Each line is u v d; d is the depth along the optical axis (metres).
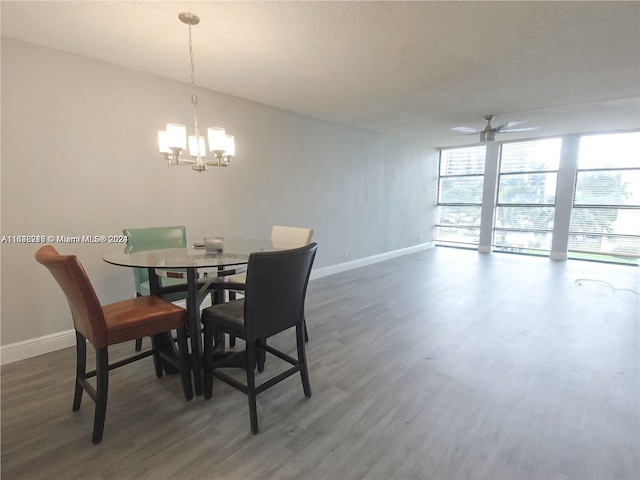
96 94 2.66
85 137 2.63
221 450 1.57
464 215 7.54
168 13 1.95
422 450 1.57
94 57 2.60
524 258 6.36
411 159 6.75
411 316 3.32
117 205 2.84
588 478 1.41
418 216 7.23
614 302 3.73
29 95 2.36
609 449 1.56
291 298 1.83
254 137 3.85
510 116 4.54
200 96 3.31
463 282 4.62
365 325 3.10
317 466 1.48
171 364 2.05
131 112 2.86
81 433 1.67
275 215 4.20
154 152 3.03
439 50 2.47
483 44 2.37
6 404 1.91
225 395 2.01
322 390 2.06
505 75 2.99
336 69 2.84
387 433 1.68
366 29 2.15
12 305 2.41
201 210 3.42
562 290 4.20
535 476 1.42
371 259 5.98
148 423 1.75
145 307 1.86
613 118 4.66
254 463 1.49
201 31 2.17
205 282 2.27
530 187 6.55
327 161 4.88
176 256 2.09
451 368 2.32
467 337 2.82
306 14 1.96
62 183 2.55
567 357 2.46
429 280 4.75
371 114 4.43
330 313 3.42
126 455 1.53
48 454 1.53
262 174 3.99
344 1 1.83
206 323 1.91
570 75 2.99
